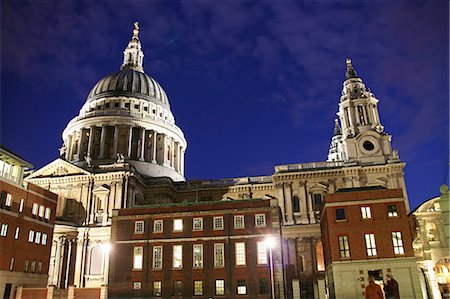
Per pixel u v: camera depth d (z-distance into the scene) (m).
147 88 119.88
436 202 60.09
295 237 74.19
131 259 55.19
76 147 105.19
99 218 76.56
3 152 55.88
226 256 53.91
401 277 47.09
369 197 51.28
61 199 79.38
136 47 134.25
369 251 48.91
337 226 50.69
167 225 56.47
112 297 53.31
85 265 70.75
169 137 111.19
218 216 56.06
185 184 92.75
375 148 81.56
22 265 57.06
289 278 64.06
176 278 53.50
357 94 89.75
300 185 80.50
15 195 57.84
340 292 47.72
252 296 51.53
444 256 57.59
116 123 102.50
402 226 49.28
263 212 55.59
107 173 79.31
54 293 53.44
